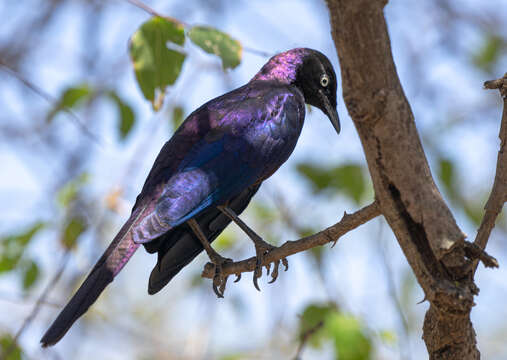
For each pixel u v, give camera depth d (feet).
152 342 50.06
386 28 15.89
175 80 28.07
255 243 28.04
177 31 27.84
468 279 17.56
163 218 26.00
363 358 29.91
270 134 29.91
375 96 16.34
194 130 29.07
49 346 22.76
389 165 17.03
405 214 17.40
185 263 28.17
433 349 18.99
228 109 29.89
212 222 29.78
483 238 19.83
